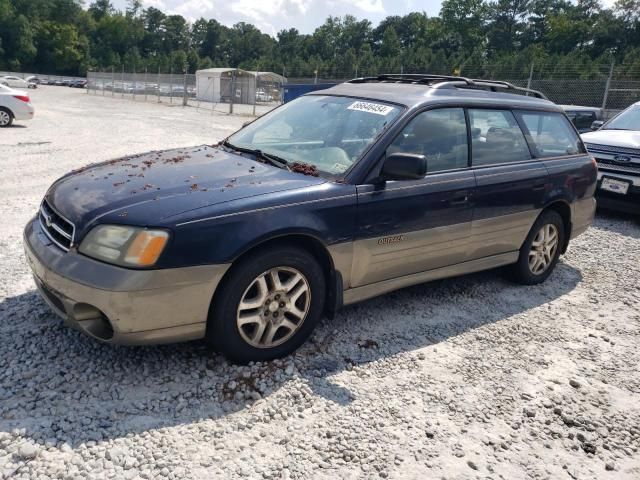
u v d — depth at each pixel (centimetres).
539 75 2281
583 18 9312
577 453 285
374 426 288
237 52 14138
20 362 314
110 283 274
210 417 282
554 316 455
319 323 398
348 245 350
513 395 331
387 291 390
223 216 298
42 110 2514
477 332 411
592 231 756
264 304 324
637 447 295
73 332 349
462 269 440
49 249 305
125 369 315
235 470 247
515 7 9694
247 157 395
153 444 258
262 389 308
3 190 759
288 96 2400
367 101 417
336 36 12200
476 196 423
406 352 369
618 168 783
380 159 367
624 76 2036
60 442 253
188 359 330
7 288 412
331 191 342
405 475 255
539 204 483
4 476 229
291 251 325
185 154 409
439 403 315
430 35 9875
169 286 284
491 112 457
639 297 514
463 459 270
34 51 9775
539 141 499
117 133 1600
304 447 266
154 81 4588
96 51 11550
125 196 309
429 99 410
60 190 342
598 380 359
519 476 263
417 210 383
